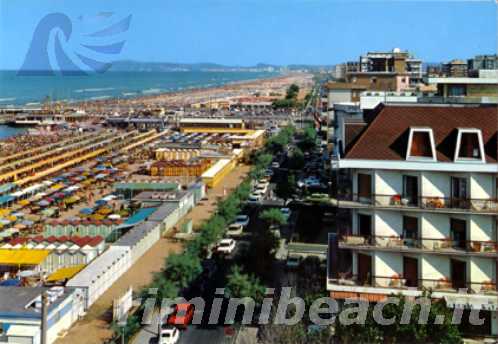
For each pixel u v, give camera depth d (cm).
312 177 16125
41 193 15000
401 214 5353
